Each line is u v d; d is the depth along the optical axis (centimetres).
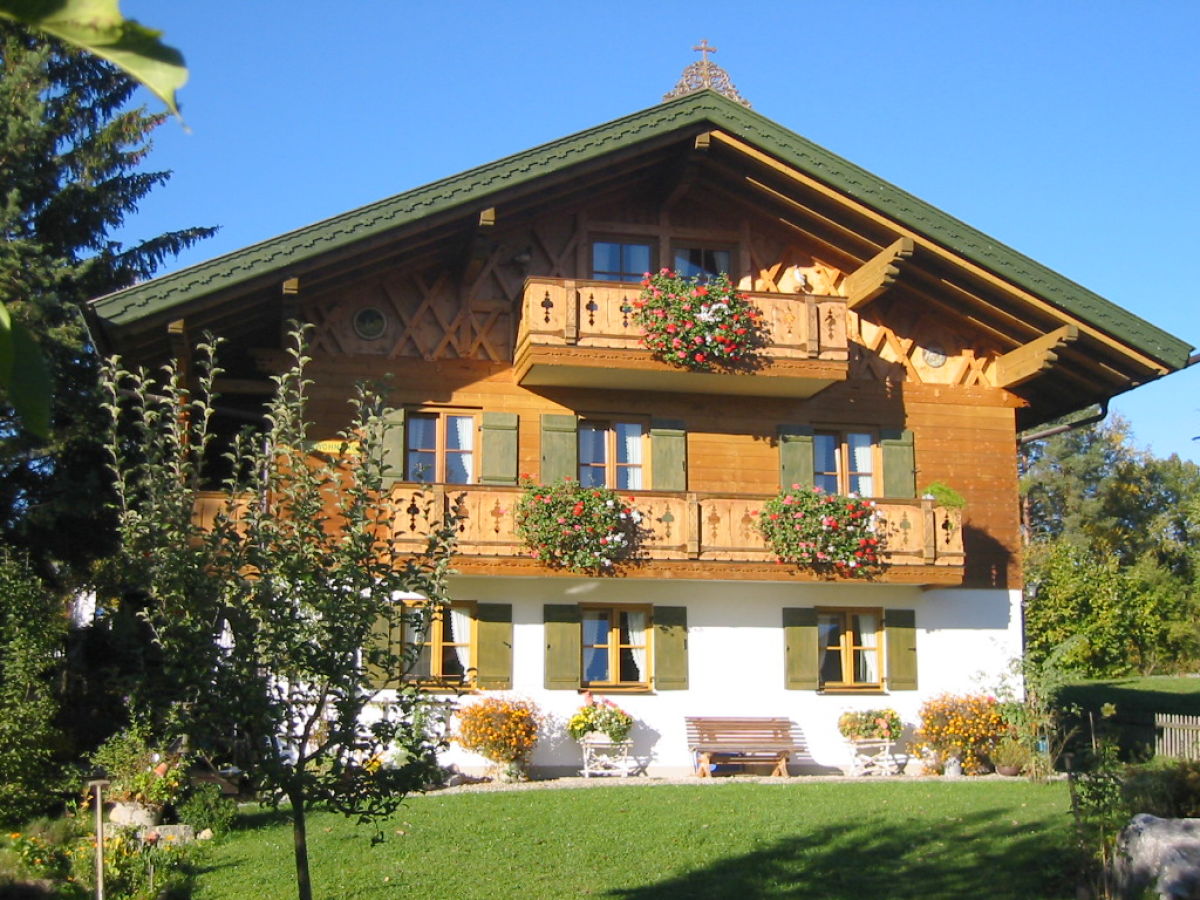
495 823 1420
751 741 1941
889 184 1973
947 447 2142
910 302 2170
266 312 1836
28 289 1994
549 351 1867
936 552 1994
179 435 793
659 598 1980
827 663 2056
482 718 1811
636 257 2075
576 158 1870
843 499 1967
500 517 1872
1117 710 2188
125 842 1205
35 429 220
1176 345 2028
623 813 1479
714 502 1947
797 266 2138
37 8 184
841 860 1257
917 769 2019
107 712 1862
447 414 1967
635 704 1952
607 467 2027
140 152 2402
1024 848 1266
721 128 1945
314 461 1834
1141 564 4084
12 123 2102
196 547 768
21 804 1366
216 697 729
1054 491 5438
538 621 1933
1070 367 2167
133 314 1661
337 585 755
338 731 757
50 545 2053
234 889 1150
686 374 1920
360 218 1767
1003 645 2098
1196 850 965
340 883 1164
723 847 1311
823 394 2111
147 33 186
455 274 1992
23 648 1450
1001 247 1997
